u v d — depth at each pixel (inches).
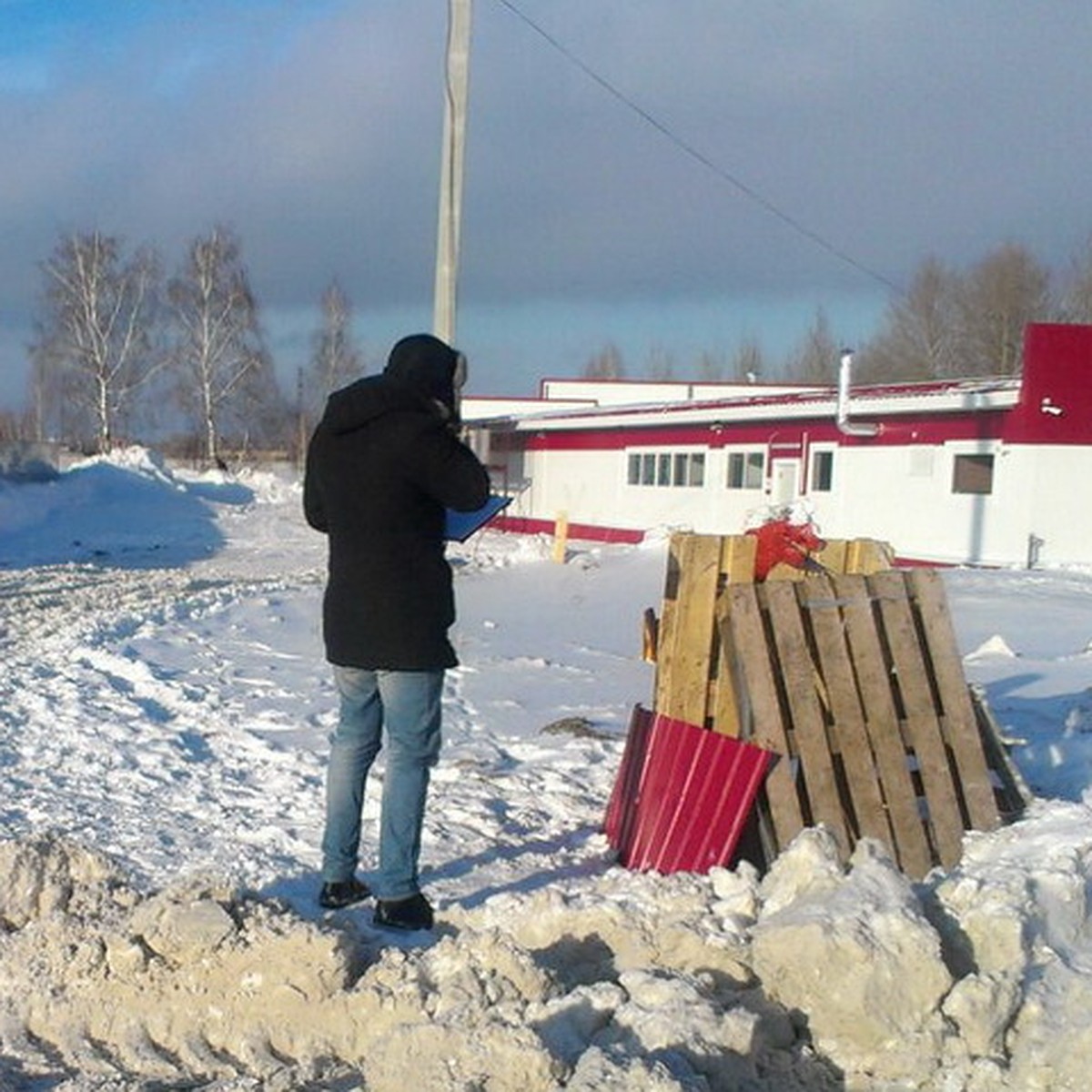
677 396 2198.6
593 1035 152.3
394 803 196.7
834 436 1138.0
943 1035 155.0
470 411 2151.8
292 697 435.2
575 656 557.3
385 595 195.6
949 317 2573.8
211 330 2635.3
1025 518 974.4
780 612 227.0
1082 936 178.2
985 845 208.1
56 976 175.2
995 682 451.8
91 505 1664.6
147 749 344.8
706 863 221.8
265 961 170.6
